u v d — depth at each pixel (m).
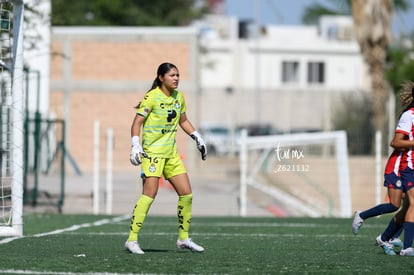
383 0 129.12
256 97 178.38
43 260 32.97
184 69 117.62
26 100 73.44
